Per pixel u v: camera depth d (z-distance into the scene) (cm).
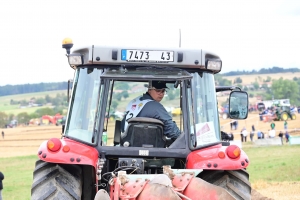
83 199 877
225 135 1043
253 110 9581
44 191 800
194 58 863
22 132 10000
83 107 861
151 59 863
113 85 907
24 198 2061
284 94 14725
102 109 845
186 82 860
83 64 872
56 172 818
